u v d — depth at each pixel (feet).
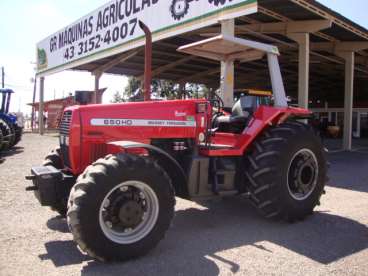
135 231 12.84
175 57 57.41
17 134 50.19
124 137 15.06
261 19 38.58
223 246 13.97
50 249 13.53
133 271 11.80
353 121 81.82
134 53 52.13
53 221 16.67
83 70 65.98
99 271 11.78
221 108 20.25
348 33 42.78
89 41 52.75
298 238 14.92
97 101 22.15
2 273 11.61
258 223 16.79
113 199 12.63
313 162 17.65
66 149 15.30
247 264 12.42
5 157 39.99
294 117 20.22
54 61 68.28
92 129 14.64
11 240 14.38
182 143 16.34
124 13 43.32
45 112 104.42
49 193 13.80
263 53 18.88
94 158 14.71
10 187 23.49
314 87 91.04
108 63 58.90
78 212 11.76
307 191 17.44
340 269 12.16
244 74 69.97
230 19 30.01
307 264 12.50
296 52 52.60
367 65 56.80
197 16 32.78
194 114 16.43
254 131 16.93
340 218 17.66
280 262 12.61
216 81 78.54
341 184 26.04
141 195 13.09
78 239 11.88
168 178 13.37
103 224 12.21
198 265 12.28
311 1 33.27
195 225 16.46
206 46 18.40
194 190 15.90
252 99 19.76
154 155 15.15
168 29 36.09
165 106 15.88
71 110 14.94
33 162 35.76
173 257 12.91
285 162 16.39
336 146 56.75
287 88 88.33
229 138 17.65
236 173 16.94
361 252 13.57
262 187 16.20
